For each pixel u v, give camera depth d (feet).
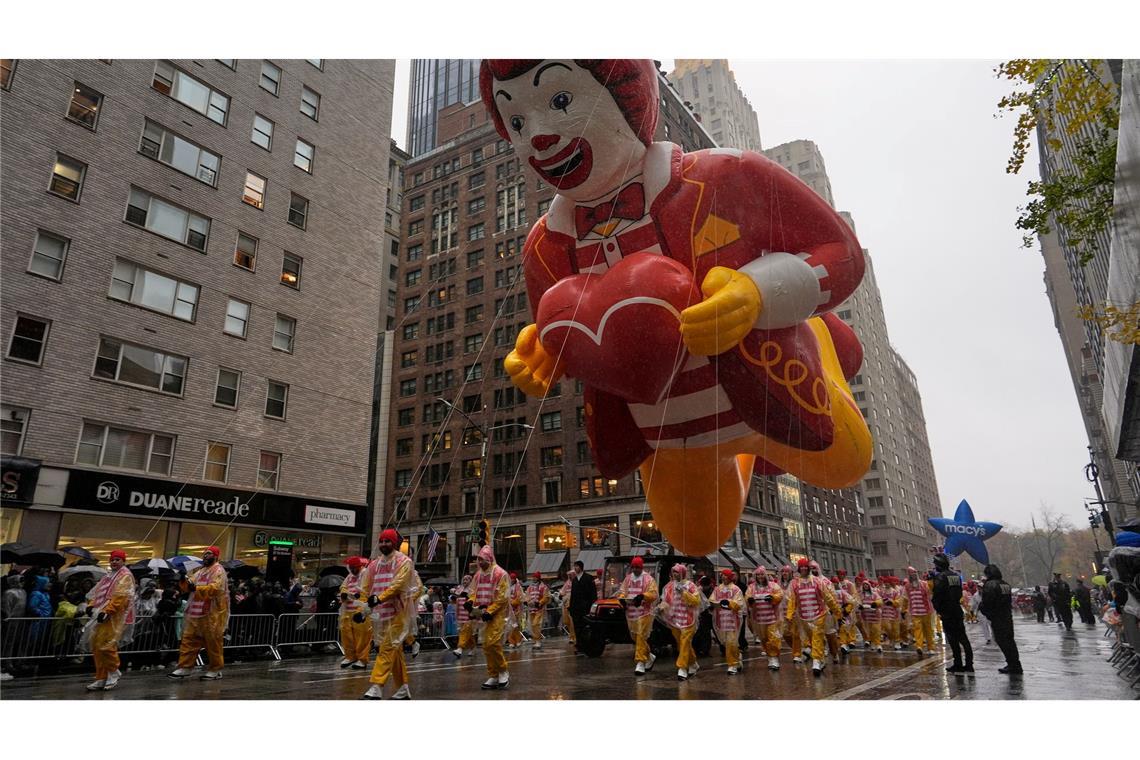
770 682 30.83
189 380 71.36
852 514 246.06
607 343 22.99
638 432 28.22
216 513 70.90
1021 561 358.02
